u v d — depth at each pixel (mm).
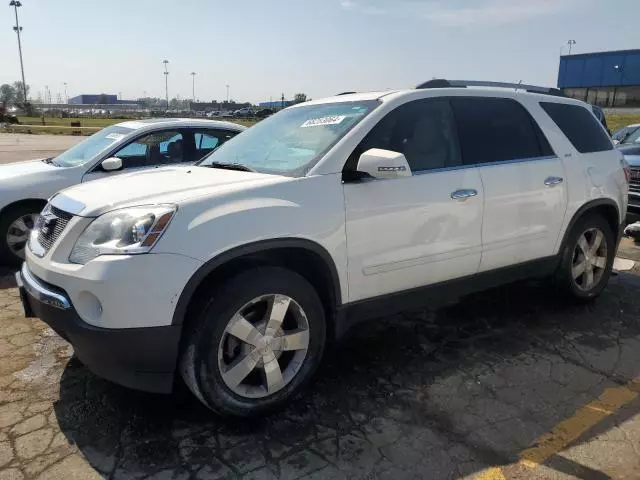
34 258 3135
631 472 2680
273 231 2984
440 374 3691
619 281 5742
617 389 3502
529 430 3049
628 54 55562
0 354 3902
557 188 4383
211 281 2965
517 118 4355
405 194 3508
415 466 2740
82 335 2744
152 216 2760
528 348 4102
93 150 6590
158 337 2736
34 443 2879
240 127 7445
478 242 3932
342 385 3541
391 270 3518
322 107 4062
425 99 3869
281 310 3076
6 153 21391
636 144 8828
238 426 3072
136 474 2658
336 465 2746
